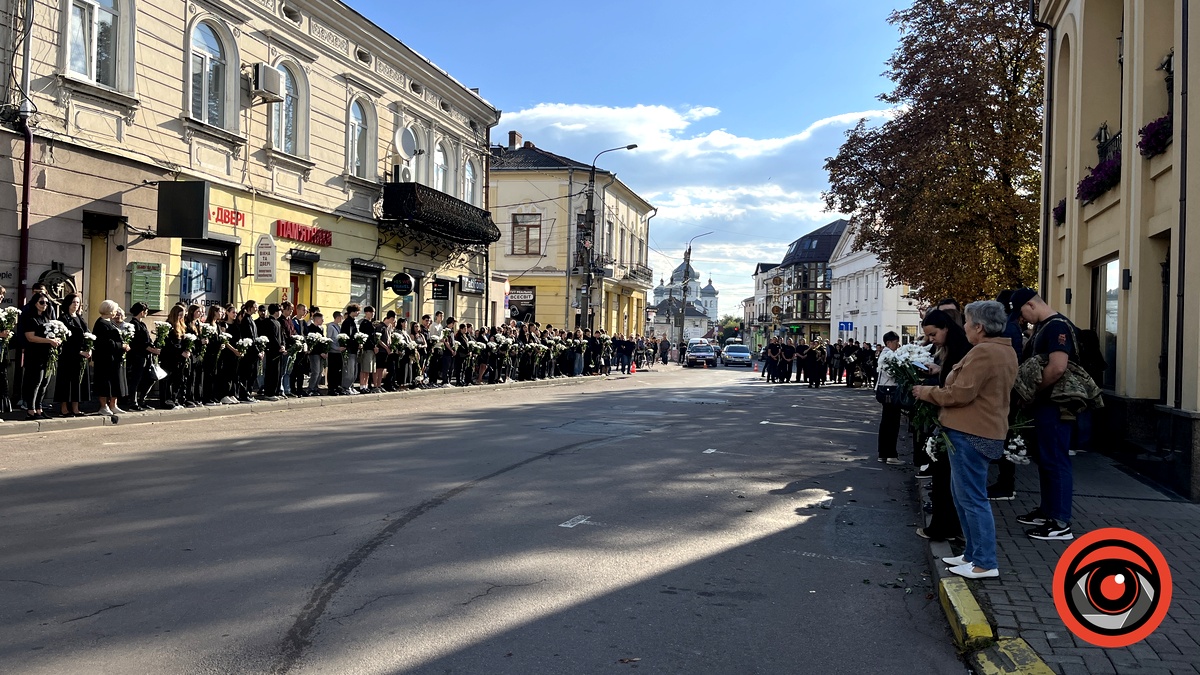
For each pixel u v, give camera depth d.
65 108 13.45
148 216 15.13
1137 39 9.84
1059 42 14.66
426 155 26.30
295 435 11.07
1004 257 20.16
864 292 69.31
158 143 15.44
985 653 4.02
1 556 5.23
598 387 25.19
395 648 3.98
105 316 11.93
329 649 3.94
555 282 44.25
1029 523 6.48
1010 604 4.62
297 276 20.52
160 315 15.50
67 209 13.48
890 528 6.88
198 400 14.02
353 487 7.57
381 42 22.95
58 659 3.74
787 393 24.91
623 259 53.28
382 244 23.75
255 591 4.71
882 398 10.46
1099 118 12.70
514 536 6.08
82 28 13.86
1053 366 5.95
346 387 17.52
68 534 5.76
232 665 3.73
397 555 5.49
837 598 5.04
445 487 7.71
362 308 23.08
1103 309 12.06
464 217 26.28
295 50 19.66
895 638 4.41
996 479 8.54
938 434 5.88
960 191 19.67
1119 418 9.92
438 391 19.97
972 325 5.17
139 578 4.87
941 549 5.77
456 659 3.88
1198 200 7.72
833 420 16.03
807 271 101.00
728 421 14.92
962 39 20.11
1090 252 12.16
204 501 6.86
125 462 8.64
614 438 11.77
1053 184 14.84
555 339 29.06
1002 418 5.05
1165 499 7.49
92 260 14.50
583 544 5.95
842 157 22.67
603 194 45.91
